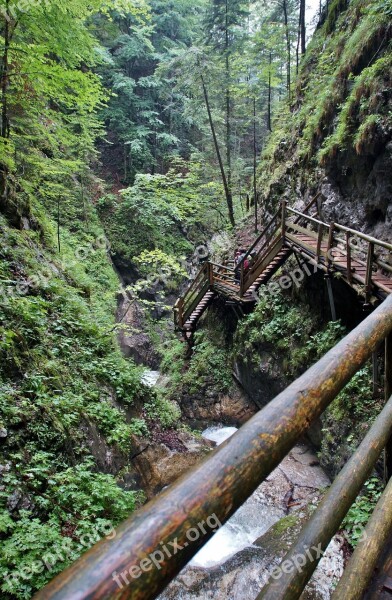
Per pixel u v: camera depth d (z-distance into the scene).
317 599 3.79
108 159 24.12
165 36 26.00
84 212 18.17
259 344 10.05
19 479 3.80
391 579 1.28
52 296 7.84
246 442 0.68
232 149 23.83
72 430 5.09
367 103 7.55
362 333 1.20
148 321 19.48
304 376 0.93
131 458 6.42
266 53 16.62
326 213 9.43
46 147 13.49
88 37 8.71
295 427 0.76
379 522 1.42
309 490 7.05
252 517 6.62
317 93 11.92
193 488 0.57
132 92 23.45
